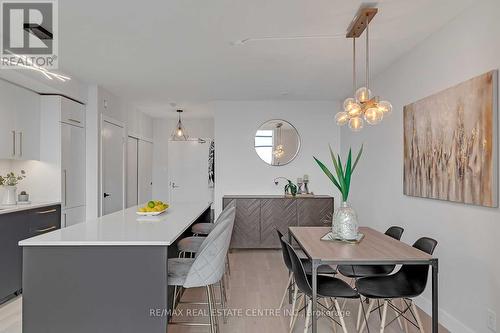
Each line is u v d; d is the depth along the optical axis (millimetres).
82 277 2078
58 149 4172
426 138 3074
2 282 3217
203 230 3762
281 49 3416
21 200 3867
